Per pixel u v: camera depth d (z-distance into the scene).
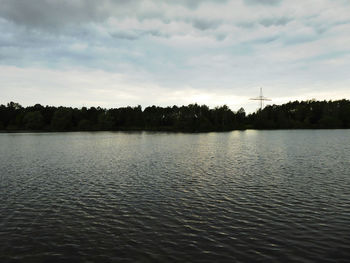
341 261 12.98
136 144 81.81
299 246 14.52
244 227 17.09
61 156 53.38
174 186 27.86
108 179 31.55
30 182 30.22
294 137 106.00
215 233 16.27
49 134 150.00
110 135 140.12
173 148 68.44
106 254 13.88
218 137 116.81
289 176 32.12
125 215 19.45
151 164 42.50
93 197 24.06
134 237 15.84
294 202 22.02
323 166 38.69
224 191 25.67
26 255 13.85
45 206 21.64
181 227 17.20
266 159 46.59
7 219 18.86
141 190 26.39
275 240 15.26
